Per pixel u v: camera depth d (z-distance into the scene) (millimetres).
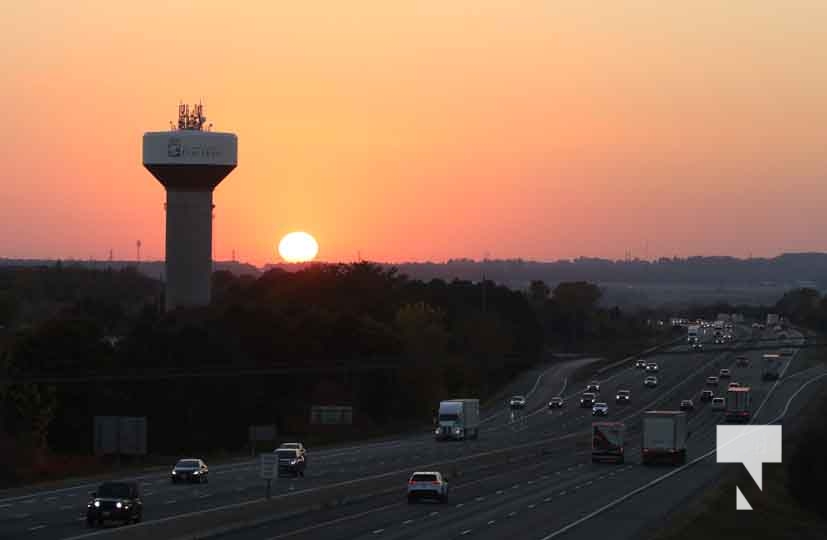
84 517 85750
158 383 187500
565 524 85000
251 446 175250
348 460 149000
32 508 93625
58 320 178250
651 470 137375
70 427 171250
